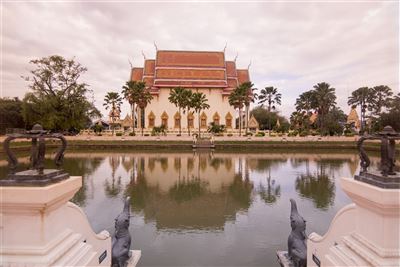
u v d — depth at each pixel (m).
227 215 11.46
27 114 42.38
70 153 36.78
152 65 66.25
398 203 2.54
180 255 7.91
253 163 27.62
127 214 6.08
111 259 5.25
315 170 23.14
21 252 2.66
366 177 3.07
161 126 57.53
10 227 2.72
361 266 2.82
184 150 42.12
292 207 6.52
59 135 3.23
